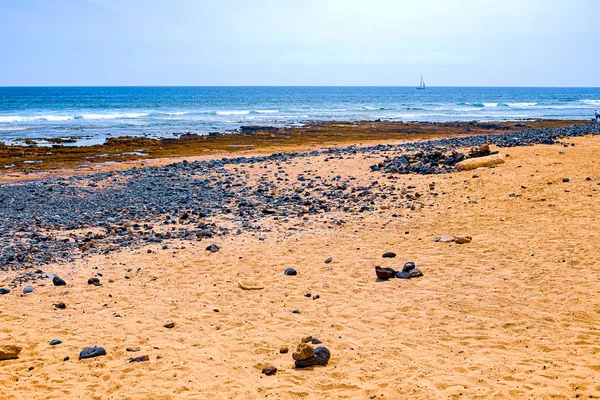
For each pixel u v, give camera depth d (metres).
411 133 48.84
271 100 141.00
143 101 127.06
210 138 44.09
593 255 10.82
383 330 8.17
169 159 32.78
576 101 138.50
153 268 11.78
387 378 6.65
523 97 172.50
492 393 6.12
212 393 6.45
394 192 18.89
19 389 6.70
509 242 12.26
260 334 8.22
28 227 15.81
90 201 19.62
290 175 23.72
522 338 7.59
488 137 32.97
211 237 14.36
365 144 39.50
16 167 29.94
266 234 14.48
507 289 9.54
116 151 36.28
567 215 13.88
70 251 13.26
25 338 8.25
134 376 6.94
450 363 6.97
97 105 104.44
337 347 7.64
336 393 6.36
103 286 10.67
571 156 20.56
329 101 135.75
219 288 10.43
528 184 17.42
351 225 14.99
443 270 10.81
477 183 18.56
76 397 6.45
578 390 6.05
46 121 64.31
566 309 8.48
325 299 9.63
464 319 8.39
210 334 8.29
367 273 10.95
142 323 8.77
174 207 18.41
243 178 23.48
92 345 7.98
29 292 10.35
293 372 6.95
